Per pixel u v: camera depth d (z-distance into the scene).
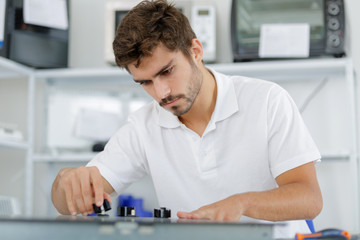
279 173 1.02
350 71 1.85
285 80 2.14
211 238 0.50
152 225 0.50
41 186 2.28
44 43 2.08
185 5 2.07
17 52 1.98
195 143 1.11
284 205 0.82
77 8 2.37
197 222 0.51
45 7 2.07
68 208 0.96
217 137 1.10
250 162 1.08
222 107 1.10
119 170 1.17
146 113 1.22
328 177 2.06
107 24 2.10
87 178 0.93
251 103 1.10
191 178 1.12
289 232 1.08
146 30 0.88
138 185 2.20
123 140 1.20
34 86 2.10
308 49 1.91
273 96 1.09
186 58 0.94
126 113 2.20
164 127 1.15
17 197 2.29
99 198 0.91
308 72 2.05
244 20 1.98
